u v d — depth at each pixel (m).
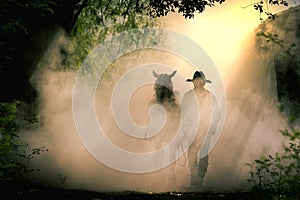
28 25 18.70
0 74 18.67
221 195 16.97
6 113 13.70
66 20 20.77
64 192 16.69
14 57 18.75
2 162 15.73
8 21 16.89
